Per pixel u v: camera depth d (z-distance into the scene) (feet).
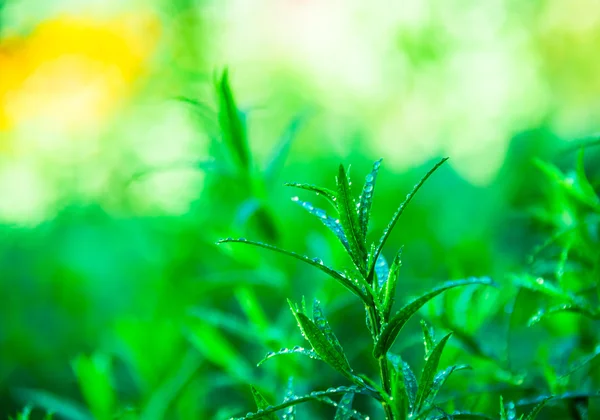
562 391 1.52
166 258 3.82
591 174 2.72
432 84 7.13
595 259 1.54
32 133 6.56
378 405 2.06
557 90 7.07
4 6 6.51
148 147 6.00
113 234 5.06
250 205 2.00
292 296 2.15
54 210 5.89
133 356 2.15
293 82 7.54
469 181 4.94
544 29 7.35
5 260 4.83
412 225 3.74
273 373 1.91
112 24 6.91
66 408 1.82
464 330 1.61
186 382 1.97
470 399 1.63
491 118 6.26
